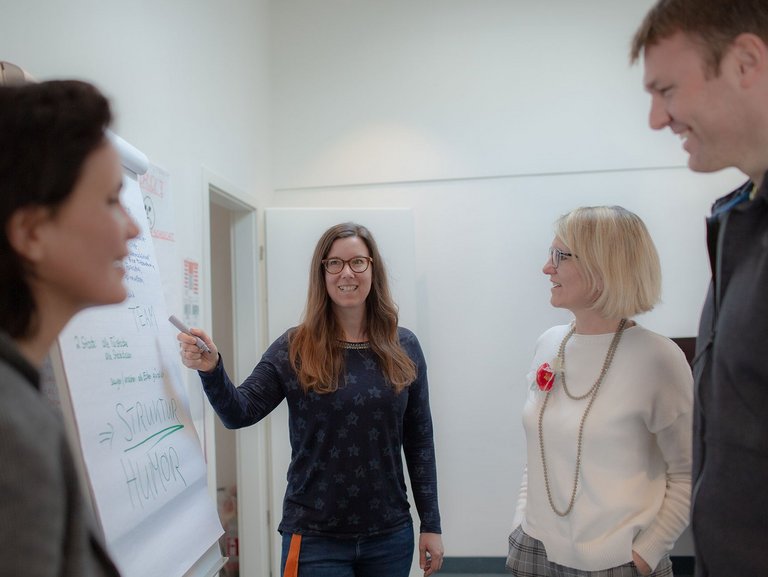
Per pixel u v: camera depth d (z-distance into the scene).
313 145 3.02
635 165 2.86
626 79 2.87
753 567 0.64
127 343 1.08
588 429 1.10
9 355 0.45
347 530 1.40
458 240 2.95
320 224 2.71
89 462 0.88
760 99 0.61
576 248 1.15
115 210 0.59
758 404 0.64
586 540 1.08
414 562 2.55
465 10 2.96
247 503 2.58
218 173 2.23
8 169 0.48
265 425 2.67
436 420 2.90
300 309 2.67
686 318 2.81
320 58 3.02
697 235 2.82
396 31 2.99
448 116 2.96
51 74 1.20
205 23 2.11
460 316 2.93
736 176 2.80
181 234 1.85
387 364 1.52
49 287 0.54
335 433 1.44
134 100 1.56
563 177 2.90
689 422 1.07
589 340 1.20
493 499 2.85
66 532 0.46
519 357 2.89
